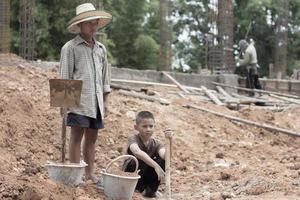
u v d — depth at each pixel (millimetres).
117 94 14430
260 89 20625
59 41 28516
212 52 23000
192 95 17000
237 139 13188
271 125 14297
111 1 34062
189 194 7883
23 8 18953
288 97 19500
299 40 42750
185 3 44188
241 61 20781
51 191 6238
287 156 10977
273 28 41531
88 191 6965
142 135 7445
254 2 40656
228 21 22938
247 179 8117
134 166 7430
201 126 13367
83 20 7145
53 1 27703
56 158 9312
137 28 36781
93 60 7336
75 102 6824
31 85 12242
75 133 7324
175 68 44406
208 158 11078
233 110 16219
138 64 37062
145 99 14562
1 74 12484
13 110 10188
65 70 7238
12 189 6102
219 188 8125
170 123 12938
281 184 7598
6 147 8984
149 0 38781
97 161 9617
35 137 9773
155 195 7578
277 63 32438
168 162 6602
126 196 6777
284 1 32812
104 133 10914
